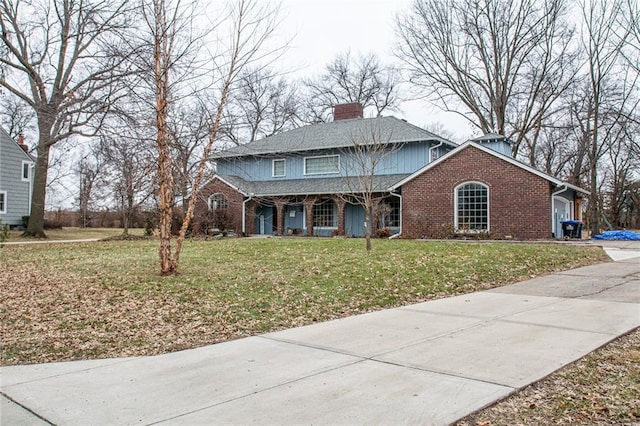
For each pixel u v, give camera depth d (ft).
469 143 74.23
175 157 41.06
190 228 89.61
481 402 13.75
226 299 28.84
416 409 13.35
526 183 70.49
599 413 13.15
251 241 70.28
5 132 108.17
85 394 15.02
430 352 18.74
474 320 24.11
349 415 13.04
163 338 21.75
